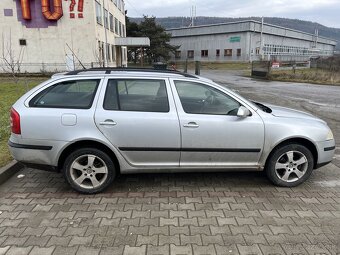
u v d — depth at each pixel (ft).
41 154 13.71
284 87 69.10
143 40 135.54
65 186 15.12
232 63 203.82
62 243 10.52
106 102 13.84
